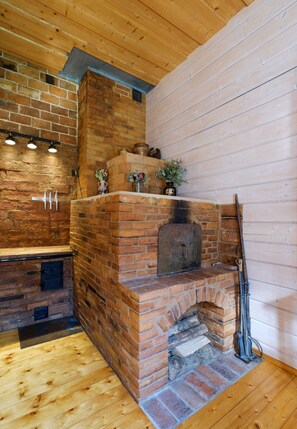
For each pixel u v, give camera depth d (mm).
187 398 1452
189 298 1686
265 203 1869
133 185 2480
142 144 2859
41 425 1267
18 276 2512
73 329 2420
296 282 1672
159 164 2727
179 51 2529
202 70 2432
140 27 2191
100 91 2863
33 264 2594
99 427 1258
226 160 2189
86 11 2016
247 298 1921
